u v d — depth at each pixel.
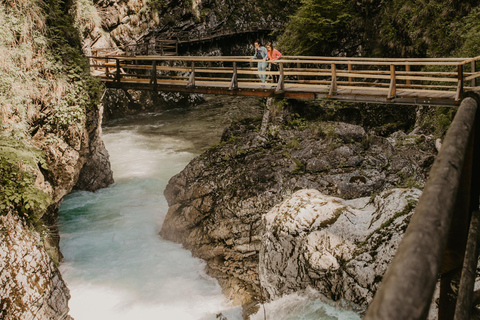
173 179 11.85
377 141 10.88
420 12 13.98
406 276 0.55
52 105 10.46
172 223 11.15
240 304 8.78
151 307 8.91
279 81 12.53
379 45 15.63
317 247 7.06
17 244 7.71
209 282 9.64
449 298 1.02
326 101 13.63
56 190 11.02
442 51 13.59
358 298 6.40
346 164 10.19
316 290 6.98
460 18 13.31
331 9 16.16
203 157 11.75
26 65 9.79
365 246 6.62
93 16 18.48
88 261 10.57
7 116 8.96
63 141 10.84
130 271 10.12
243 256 9.66
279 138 11.78
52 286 8.23
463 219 0.99
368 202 7.64
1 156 7.86
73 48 11.41
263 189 9.98
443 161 0.81
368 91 11.83
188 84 13.98
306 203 7.89
